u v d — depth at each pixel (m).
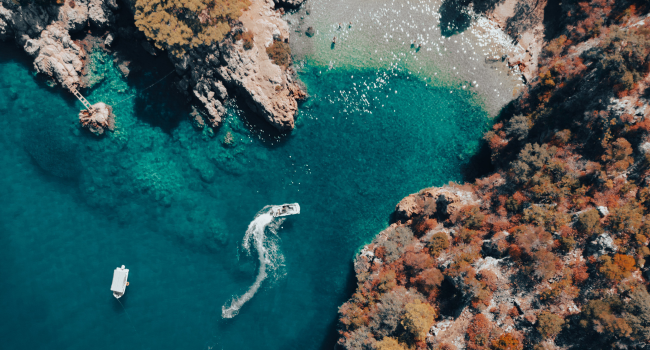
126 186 73.50
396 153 75.75
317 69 75.69
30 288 70.94
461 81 75.88
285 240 75.06
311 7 75.81
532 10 75.88
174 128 74.44
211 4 64.81
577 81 68.31
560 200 64.56
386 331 65.69
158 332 72.12
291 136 75.69
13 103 72.31
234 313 73.31
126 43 73.81
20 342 70.19
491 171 75.44
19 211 71.81
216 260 73.88
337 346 70.62
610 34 65.12
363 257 72.38
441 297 66.38
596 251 59.75
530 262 61.91
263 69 72.31
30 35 70.25
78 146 73.00
